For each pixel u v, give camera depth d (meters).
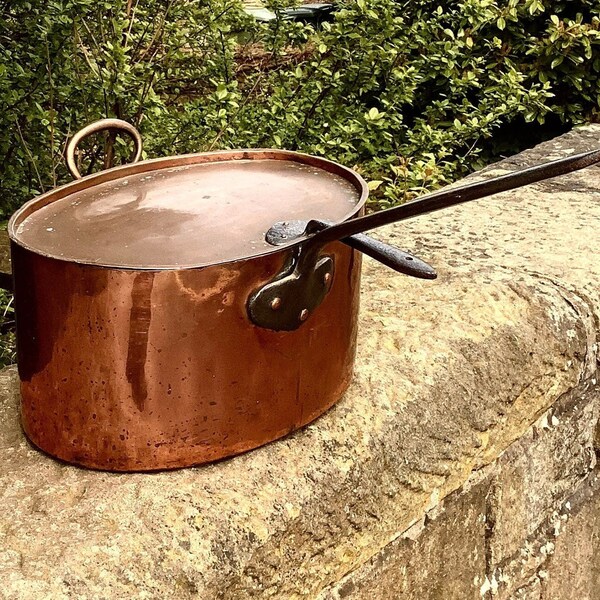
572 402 1.28
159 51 2.83
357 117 2.76
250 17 2.94
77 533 0.75
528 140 3.33
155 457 0.78
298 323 0.79
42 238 0.79
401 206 0.72
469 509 1.10
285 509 0.82
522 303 1.20
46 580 0.70
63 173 2.58
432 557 1.05
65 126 2.58
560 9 3.21
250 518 0.79
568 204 1.59
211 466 0.82
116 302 0.72
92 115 2.47
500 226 1.48
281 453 0.86
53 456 0.82
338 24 2.85
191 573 0.74
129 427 0.77
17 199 2.50
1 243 2.45
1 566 0.71
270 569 0.80
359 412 0.93
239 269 0.73
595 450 1.39
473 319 1.14
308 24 3.09
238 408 0.79
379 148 2.80
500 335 1.13
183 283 0.72
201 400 0.77
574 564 1.40
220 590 0.76
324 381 0.86
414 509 0.97
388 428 0.94
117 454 0.78
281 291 0.76
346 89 2.92
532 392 1.16
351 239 0.79
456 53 2.94
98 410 0.77
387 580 0.98
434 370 1.03
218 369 0.76
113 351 0.74
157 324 0.73
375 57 2.86
